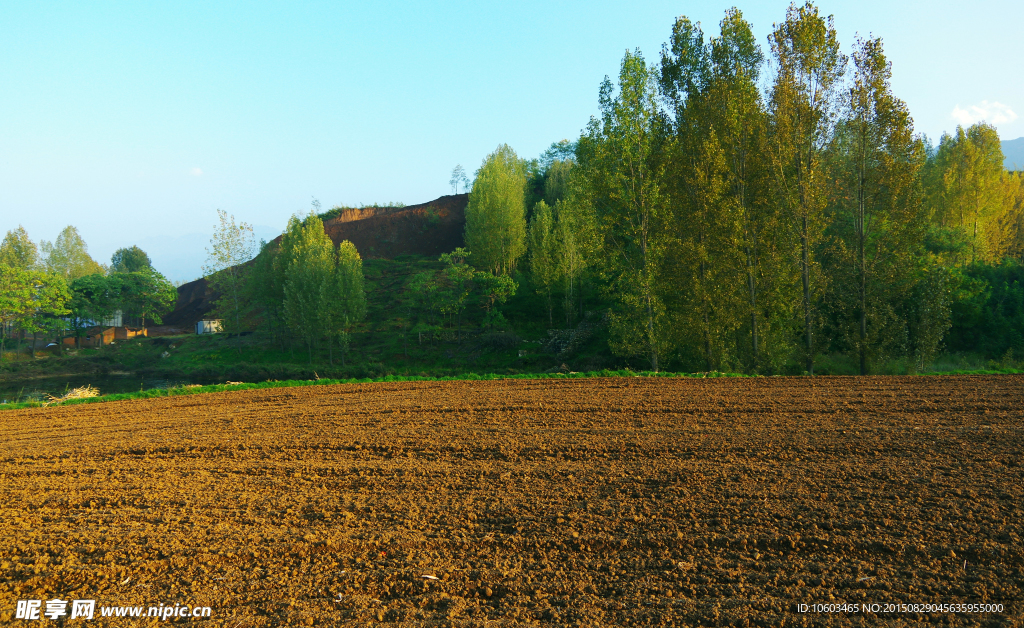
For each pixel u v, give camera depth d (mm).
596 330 42562
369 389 16984
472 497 7512
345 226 91000
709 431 10508
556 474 8320
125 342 63250
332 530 6574
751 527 6352
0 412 15398
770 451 9141
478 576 5531
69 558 6109
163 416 13781
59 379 47812
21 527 6941
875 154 23750
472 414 12633
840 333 25719
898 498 7051
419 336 50750
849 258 24297
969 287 30703
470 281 58500
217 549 6168
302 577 5602
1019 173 57188
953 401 12617
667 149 25219
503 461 9047
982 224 41250
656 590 5207
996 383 14875
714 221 24094
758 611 4844
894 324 23906
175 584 5535
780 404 12773
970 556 5645
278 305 55969
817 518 6523
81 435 11930
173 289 77688
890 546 5801
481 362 44594
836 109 23953
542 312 53875
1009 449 8922
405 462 9102
